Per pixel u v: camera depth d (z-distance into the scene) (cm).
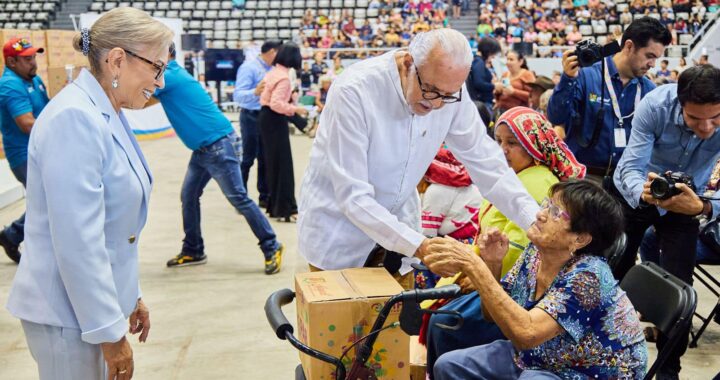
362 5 2012
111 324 162
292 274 451
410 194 226
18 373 309
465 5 1938
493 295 182
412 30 1845
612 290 186
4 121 445
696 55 1408
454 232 302
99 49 164
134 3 2047
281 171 577
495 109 654
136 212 173
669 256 292
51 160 154
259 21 1980
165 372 312
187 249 468
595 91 323
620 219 187
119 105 171
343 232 218
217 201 676
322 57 1466
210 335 353
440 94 196
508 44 1731
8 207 642
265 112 566
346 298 175
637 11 1833
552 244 189
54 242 155
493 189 229
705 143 282
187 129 425
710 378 303
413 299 170
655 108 283
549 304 183
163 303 397
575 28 1811
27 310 164
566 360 189
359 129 203
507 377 205
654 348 327
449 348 230
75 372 168
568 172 256
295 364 321
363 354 171
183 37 1389
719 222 312
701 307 388
